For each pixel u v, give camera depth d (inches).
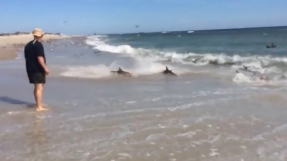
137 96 361.4
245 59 704.4
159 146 202.8
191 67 639.1
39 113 293.4
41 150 200.4
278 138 214.2
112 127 244.4
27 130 242.5
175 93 374.3
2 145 211.0
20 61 845.8
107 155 189.8
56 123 259.6
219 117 265.9
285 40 1373.0
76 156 189.2
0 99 359.6
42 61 296.5
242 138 215.6
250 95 347.6
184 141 211.2
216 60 724.7
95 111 296.0
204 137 218.5
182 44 1711.4
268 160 179.5
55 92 396.5
